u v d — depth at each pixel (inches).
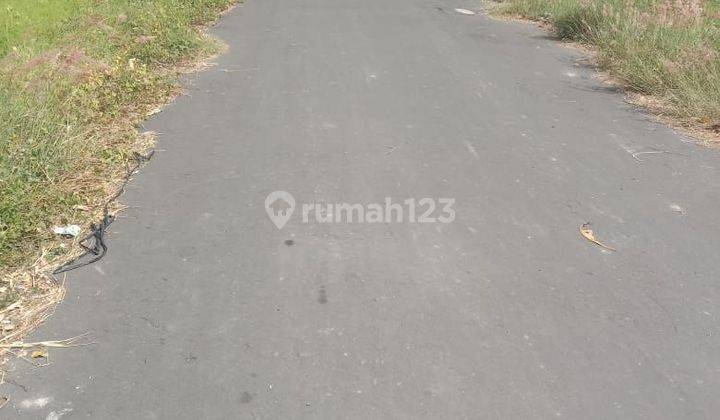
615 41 301.7
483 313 126.6
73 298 130.3
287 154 196.7
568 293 133.3
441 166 190.1
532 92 262.7
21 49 284.4
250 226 156.6
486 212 164.6
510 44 343.6
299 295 131.3
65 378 110.0
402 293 132.3
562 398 106.3
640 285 136.5
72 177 178.9
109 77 249.6
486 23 395.9
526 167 191.0
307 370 111.4
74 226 154.4
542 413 103.0
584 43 344.5
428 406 104.0
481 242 151.1
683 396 107.6
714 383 110.7
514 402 105.2
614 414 103.3
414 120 226.8
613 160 198.1
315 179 180.5
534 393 107.3
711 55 258.5
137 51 291.3
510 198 172.1
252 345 117.3
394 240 151.3
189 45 306.7
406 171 186.4
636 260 145.4
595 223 160.7
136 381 109.1
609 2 351.6
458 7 444.8
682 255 147.7
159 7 362.0
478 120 228.8
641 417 103.0
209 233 153.5
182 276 137.2
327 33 355.3
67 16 358.3
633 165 194.9
